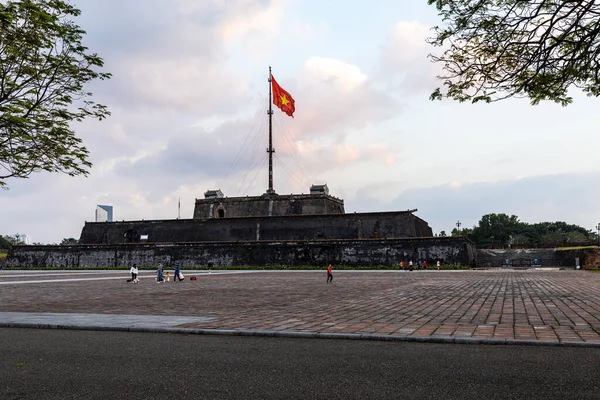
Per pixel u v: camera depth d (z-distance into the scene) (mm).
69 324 10641
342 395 5168
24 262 65688
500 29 8352
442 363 6598
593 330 9008
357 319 11188
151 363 6844
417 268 50875
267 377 5965
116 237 67000
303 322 10734
